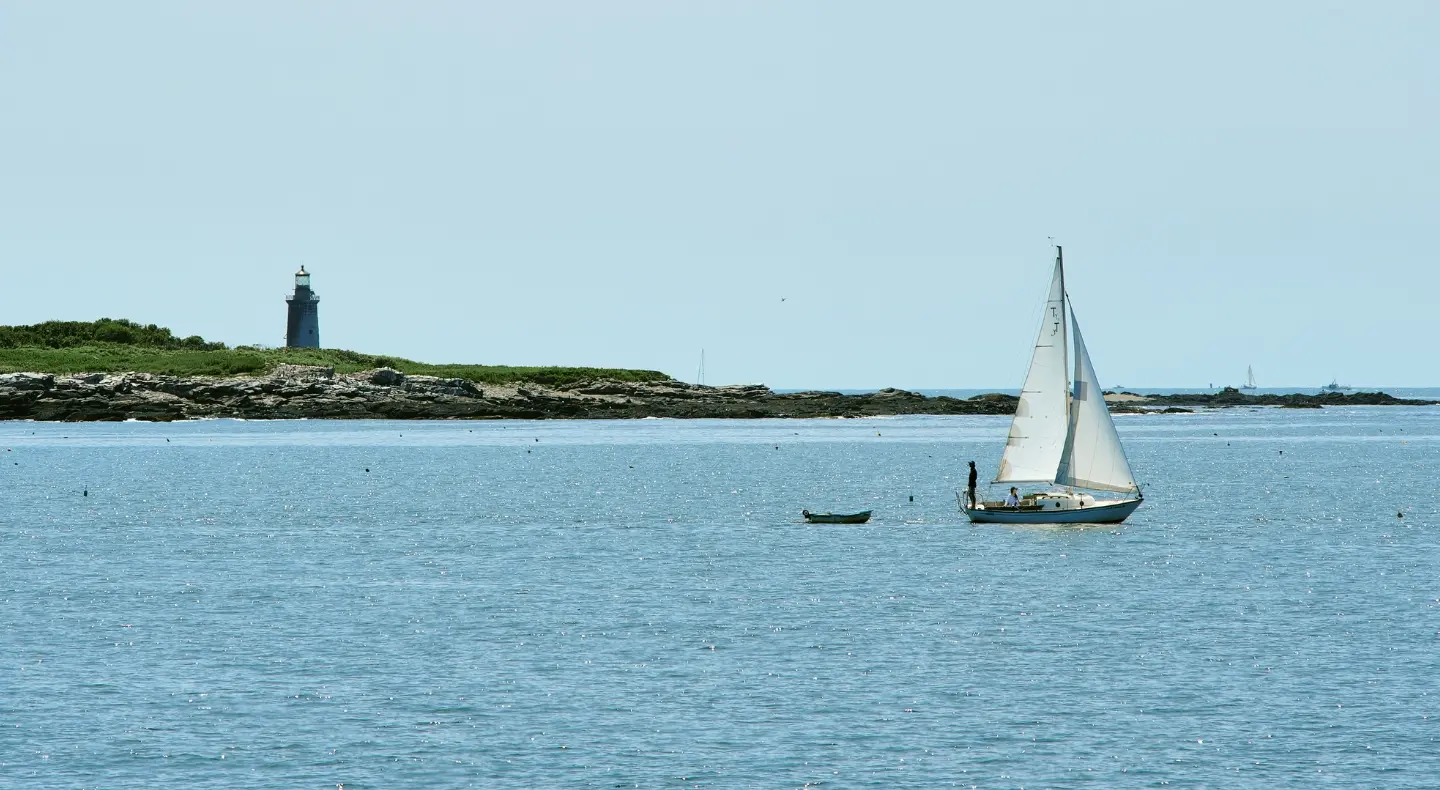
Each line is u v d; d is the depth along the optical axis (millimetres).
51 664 167750
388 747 136000
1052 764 131250
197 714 146375
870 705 149750
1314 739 137750
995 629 188375
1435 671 162375
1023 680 159625
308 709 148250
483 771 129750
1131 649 175375
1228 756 133000
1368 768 129625
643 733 140250
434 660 169875
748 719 144750
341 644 179125
